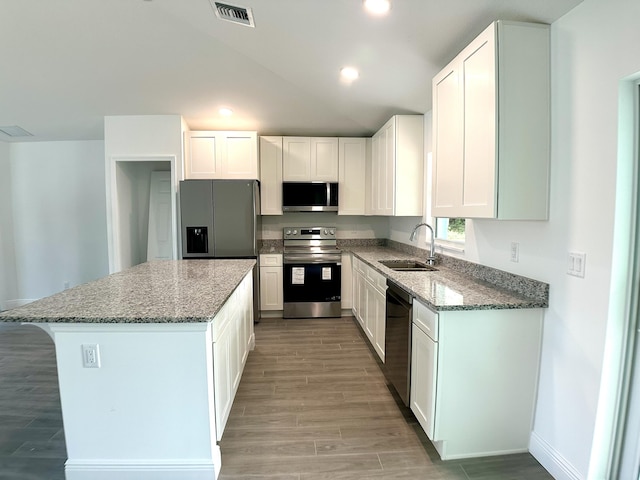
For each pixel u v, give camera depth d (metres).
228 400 2.02
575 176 1.56
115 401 1.59
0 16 2.42
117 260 3.96
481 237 2.36
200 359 1.59
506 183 1.69
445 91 2.18
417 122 3.35
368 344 3.45
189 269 2.78
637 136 1.37
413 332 2.06
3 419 2.20
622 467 1.49
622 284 1.42
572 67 1.57
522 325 1.79
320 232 4.71
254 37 2.52
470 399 1.81
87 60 2.89
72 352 1.57
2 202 4.59
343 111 3.71
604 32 1.41
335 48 2.46
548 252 1.74
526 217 1.71
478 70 1.79
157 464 1.63
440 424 1.80
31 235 4.75
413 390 2.06
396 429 2.10
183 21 2.46
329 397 2.45
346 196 4.46
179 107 3.67
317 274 4.25
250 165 4.12
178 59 2.90
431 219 3.20
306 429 2.09
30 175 4.69
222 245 3.90
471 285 2.17
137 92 3.38
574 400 1.59
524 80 1.67
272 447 1.92
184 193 3.83
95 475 1.62
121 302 1.73
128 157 3.83
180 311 1.58
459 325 1.76
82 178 4.68
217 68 3.01
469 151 1.90
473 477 1.71
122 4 2.34
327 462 1.81
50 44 2.70
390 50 2.35
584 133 1.51
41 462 1.81
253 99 3.52
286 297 4.25
